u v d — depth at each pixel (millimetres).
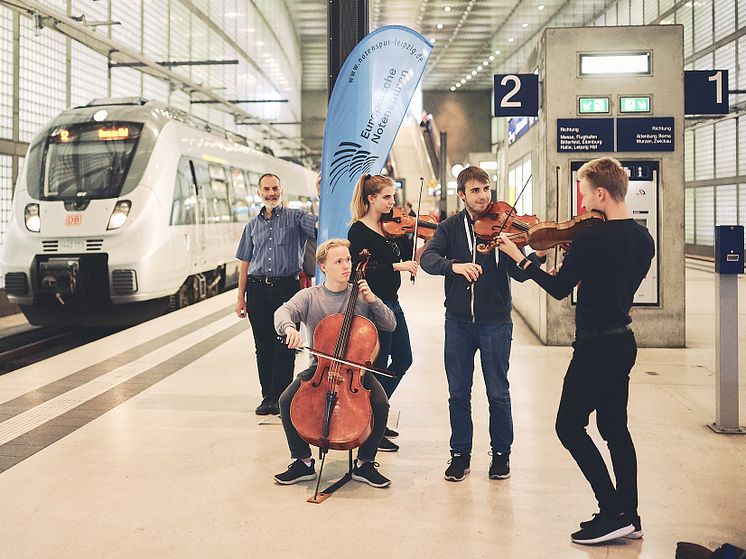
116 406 5656
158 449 4586
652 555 3145
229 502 3730
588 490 3877
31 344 9844
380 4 33625
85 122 10883
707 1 23922
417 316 10758
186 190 11695
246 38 30125
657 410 5461
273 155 19641
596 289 3230
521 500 3744
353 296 3936
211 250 12922
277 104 36906
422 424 5160
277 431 4977
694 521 3480
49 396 5973
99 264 10297
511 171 12352
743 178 22672
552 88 8148
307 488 3924
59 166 10617
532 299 9500
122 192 10430
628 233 3236
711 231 25562
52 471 4195
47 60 14359
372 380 3947
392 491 3875
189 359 7523
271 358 5512
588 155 8141
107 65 17234
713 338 8828
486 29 38281
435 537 3314
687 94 8172
